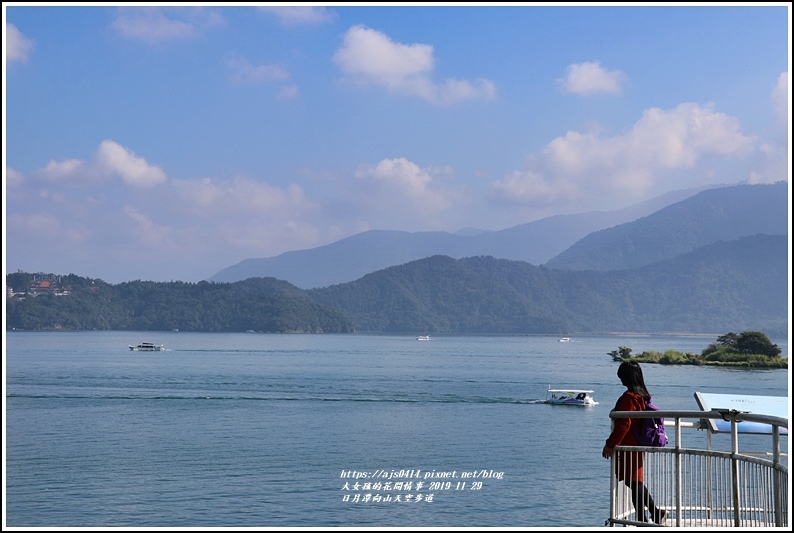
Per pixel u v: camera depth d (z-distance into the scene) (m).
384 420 57.47
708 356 140.12
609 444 8.47
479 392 83.25
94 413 59.88
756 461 7.73
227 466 36.06
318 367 130.12
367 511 26.50
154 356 156.75
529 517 25.67
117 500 28.16
